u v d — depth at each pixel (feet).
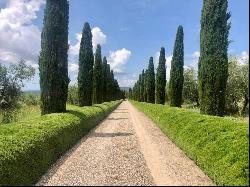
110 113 152.76
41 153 36.96
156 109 102.94
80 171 37.37
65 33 75.87
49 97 73.31
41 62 74.13
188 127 50.90
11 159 29.73
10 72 79.30
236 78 132.77
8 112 78.38
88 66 128.88
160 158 44.73
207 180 33.68
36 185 32.35
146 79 212.84
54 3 74.69
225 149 33.58
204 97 61.31
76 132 59.52
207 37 61.16
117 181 33.22
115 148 52.16
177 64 117.29
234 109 136.36
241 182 26.96
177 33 118.11
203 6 62.64
